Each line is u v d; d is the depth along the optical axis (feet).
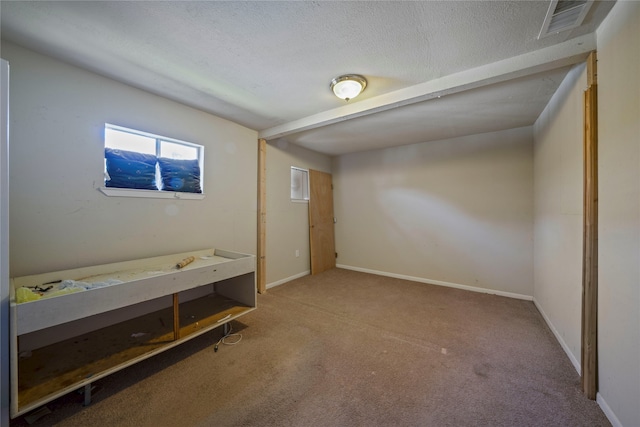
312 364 6.46
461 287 12.69
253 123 10.80
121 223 7.43
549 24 4.99
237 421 4.74
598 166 5.16
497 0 4.42
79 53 6.04
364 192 15.90
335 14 4.76
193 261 8.16
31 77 5.94
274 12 4.72
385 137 12.81
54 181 6.27
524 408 5.03
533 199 10.93
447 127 11.21
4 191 4.21
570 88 6.59
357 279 14.16
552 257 8.17
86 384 4.96
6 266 4.24
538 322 8.80
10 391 4.17
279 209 13.17
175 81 7.32
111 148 7.44
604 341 4.95
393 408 5.05
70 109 6.51
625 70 4.32
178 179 8.80
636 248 4.08
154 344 6.23
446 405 5.12
